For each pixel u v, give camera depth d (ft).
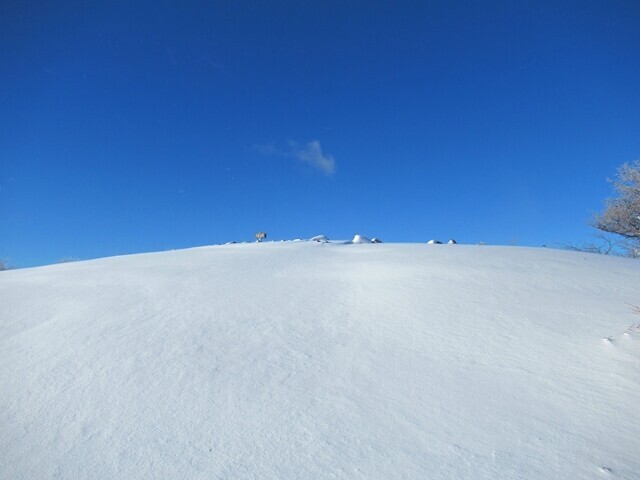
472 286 18.89
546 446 9.46
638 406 10.60
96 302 19.60
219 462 9.44
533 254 25.27
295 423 10.55
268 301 18.67
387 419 10.55
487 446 9.53
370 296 18.49
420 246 31.04
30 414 11.64
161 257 31.81
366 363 13.08
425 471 8.91
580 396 11.10
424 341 14.23
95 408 11.65
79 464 9.71
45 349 15.10
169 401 11.69
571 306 16.30
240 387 12.13
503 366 12.58
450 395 11.37
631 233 52.80
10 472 9.63
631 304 16.26
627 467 8.80
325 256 28.60
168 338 15.35
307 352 13.92
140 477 9.18
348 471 9.01
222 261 28.04
